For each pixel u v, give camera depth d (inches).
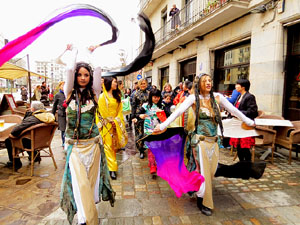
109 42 86.0
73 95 79.4
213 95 97.3
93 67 84.0
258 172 102.4
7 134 159.8
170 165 108.3
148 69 728.3
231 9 253.0
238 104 147.8
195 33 358.3
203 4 350.9
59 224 88.8
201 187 93.7
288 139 163.8
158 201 109.0
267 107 227.8
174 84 494.6
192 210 101.0
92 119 82.3
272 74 221.9
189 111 100.6
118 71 82.1
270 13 223.5
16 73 405.4
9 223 89.1
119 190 121.2
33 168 149.9
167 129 114.2
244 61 282.4
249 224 90.2
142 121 165.0
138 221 91.7
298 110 211.0
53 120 147.4
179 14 443.8
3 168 152.8
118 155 189.2
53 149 202.8
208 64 351.6
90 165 80.6
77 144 79.6
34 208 100.8
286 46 216.7
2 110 307.9
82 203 73.7
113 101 135.6
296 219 93.8
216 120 96.6
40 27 73.4
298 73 210.8
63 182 77.6
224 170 102.6
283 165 159.9
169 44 440.8
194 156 98.0
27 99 697.6
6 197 111.1
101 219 92.6
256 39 243.9
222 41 312.0
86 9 78.8
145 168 157.2
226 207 103.1
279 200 109.9
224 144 171.5
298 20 195.9
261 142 161.0
